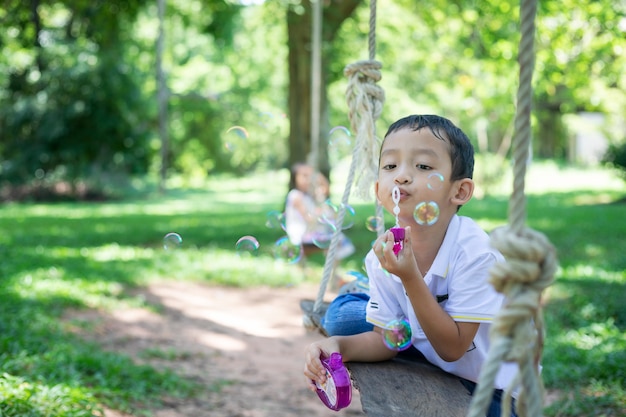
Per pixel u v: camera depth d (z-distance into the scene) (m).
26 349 5.30
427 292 2.12
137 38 28.89
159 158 33.25
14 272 8.78
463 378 2.37
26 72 25.25
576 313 7.17
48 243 12.48
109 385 4.80
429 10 17.95
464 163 2.33
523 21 1.45
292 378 5.68
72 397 4.15
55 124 24.66
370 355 2.41
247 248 3.54
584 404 4.57
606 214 17.61
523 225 1.49
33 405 3.93
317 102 8.95
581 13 15.56
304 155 13.54
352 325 2.53
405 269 2.05
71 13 25.09
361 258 11.10
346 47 14.92
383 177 2.34
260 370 5.85
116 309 7.47
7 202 25.56
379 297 2.39
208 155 44.81
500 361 1.45
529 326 1.49
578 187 30.61
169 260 10.80
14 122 24.86
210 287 9.20
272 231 14.80
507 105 22.80
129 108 25.47
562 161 42.59
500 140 34.28
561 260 10.48
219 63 34.12
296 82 13.54
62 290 7.76
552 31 15.73
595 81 21.48
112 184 28.72
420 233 2.32
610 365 5.29
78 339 5.94
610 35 16.42
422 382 2.24
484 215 18.19
